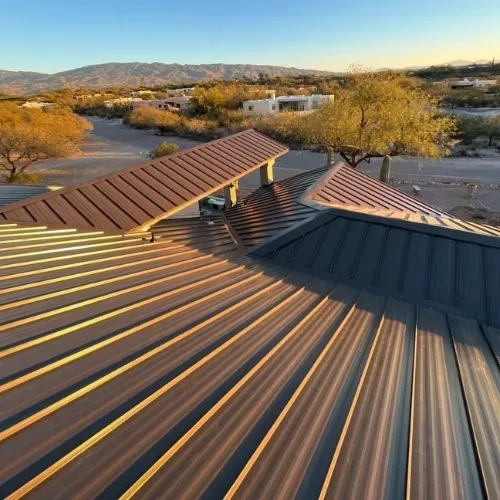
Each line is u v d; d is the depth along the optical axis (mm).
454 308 4871
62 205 8102
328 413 2816
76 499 1883
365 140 23516
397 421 2855
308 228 6398
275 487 2127
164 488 2021
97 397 2635
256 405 2783
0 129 29844
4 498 1823
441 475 2396
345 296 5074
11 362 2904
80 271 4855
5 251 5340
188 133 51875
